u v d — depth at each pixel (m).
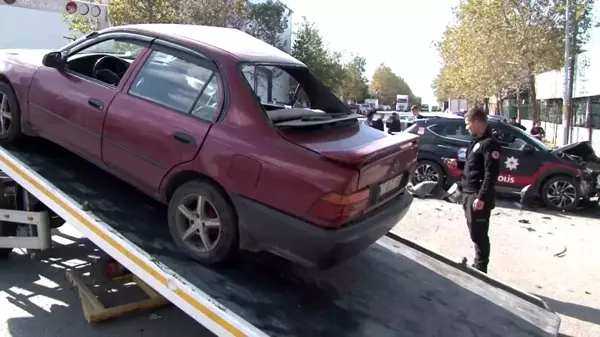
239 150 3.51
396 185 4.00
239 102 3.64
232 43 4.22
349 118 4.17
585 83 23.52
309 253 3.34
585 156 11.30
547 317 4.19
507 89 32.75
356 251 3.55
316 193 3.27
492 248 7.67
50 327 4.55
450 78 40.97
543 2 24.53
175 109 3.89
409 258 4.92
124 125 4.07
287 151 3.39
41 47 17.73
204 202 3.71
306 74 4.57
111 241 3.79
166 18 24.19
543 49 24.72
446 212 9.84
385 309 3.80
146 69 4.17
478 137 5.59
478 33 27.06
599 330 5.11
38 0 8.30
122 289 5.24
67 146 4.59
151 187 4.01
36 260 6.05
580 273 6.75
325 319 3.46
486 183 5.40
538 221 9.61
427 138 11.49
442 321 3.78
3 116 5.09
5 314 4.74
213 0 27.00
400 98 84.31
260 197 3.45
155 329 4.61
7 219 5.38
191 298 3.30
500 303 4.29
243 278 3.66
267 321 3.22
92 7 8.91
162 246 3.84
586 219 10.01
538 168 10.72
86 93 4.38
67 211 4.14
